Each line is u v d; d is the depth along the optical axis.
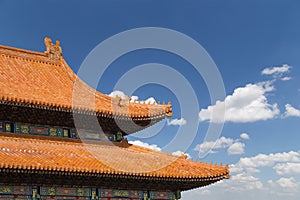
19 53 48.16
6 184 33.41
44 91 42.31
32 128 39.66
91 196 37.03
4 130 38.25
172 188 41.19
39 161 32.78
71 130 41.59
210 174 39.16
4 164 30.41
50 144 38.72
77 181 36.06
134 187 39.25
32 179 34.09
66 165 33.31
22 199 33.84
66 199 35.84
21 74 45.31
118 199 38.31
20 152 34.19
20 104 37.03
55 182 35.38
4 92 38.12
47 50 50.00
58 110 38.69
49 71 48.38
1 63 45.88
